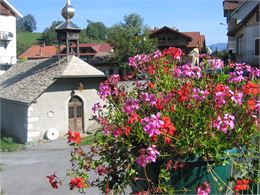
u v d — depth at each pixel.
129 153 4.29
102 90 5.00
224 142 4.26
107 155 4.43
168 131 3.97
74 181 4.18
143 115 4.55
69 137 4.44
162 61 5.20
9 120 28.41
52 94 26.47
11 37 56.31
